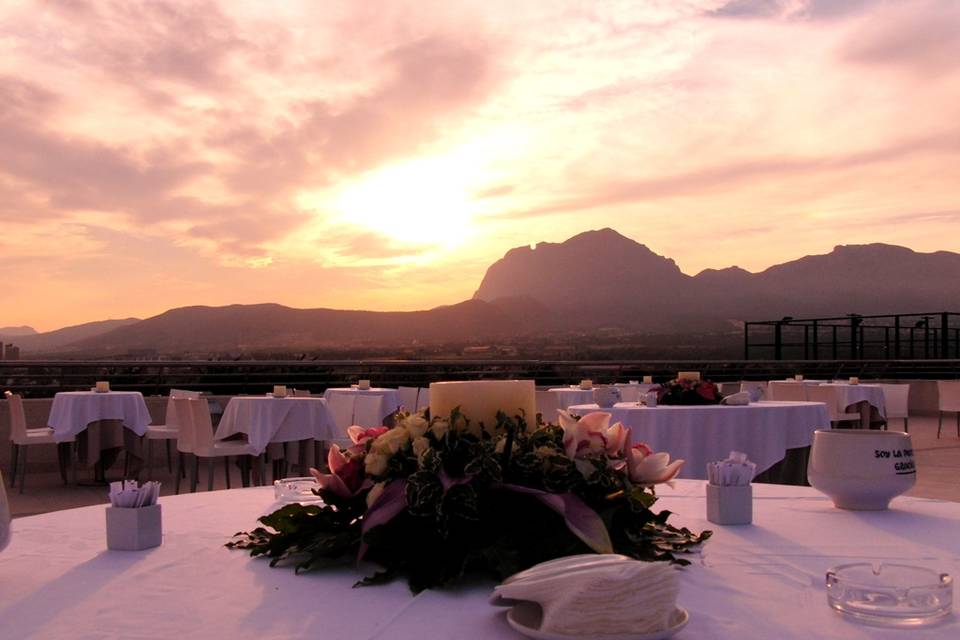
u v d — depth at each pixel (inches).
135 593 39.1
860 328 546.3
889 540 49.1
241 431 261.3
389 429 45.7
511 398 44.4
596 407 213.5
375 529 41.6
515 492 42.2
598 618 30.6
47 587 40.2
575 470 43.0
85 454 285.0
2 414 314.2
